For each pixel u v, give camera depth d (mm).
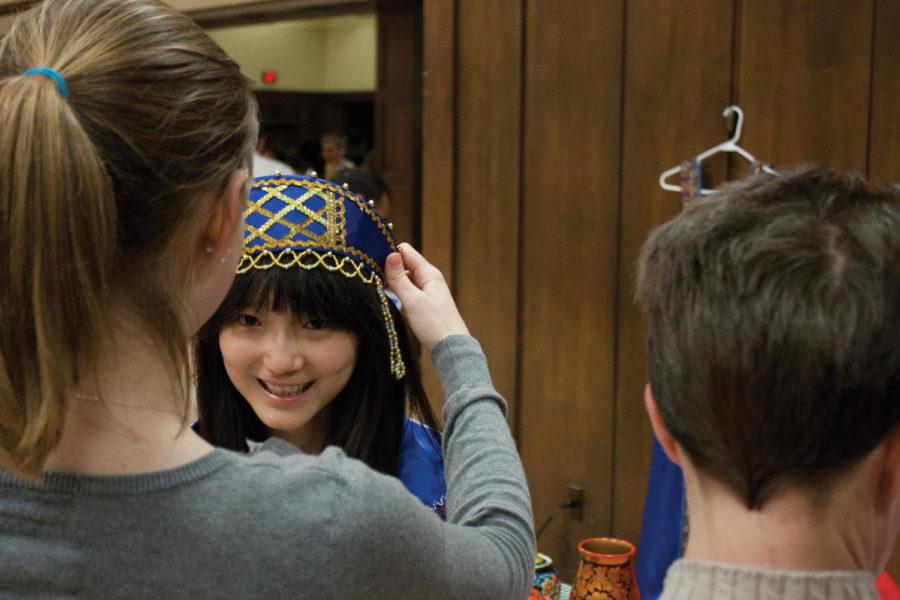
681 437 620
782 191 623
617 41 2541
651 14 2496
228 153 759
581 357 2660
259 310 1196
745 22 2385
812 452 568
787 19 2340
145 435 729
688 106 2471
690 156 2482
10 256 665
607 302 2613
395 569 748
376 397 1297
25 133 662
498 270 2742
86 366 690
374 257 1250
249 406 1354
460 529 852
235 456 759
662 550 2127
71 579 695
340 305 1204
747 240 593
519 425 2760
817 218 593
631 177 2557
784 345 561
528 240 2705
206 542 706
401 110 6355
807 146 2344
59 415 670
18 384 676
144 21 736
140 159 699
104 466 720
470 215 2768
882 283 565
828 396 557
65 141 663
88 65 697
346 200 1230
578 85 2602
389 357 1279
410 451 1343
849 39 2279
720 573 591
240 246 811
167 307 732
